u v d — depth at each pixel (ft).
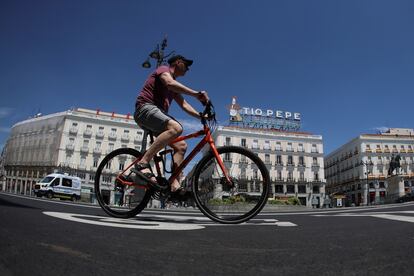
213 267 4.30
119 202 10.73
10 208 10.22
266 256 5.00
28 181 173.78
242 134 175.11
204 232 7.57
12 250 4.44
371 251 5.33
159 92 10.23
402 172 196.34
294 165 178.70
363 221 11.12
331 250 5.47
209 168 10.04
